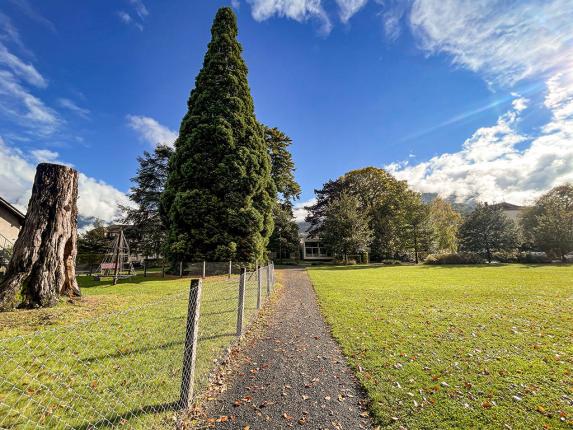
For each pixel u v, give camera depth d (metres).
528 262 29.23
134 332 5.26
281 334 5.83
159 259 33.06
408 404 3.10
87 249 36.34
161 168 32.31
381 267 26.50
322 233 36.03
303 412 3.00
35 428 2.45
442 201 44.69
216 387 3.54
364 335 5.61
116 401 2.98
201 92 19.73
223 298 8.83
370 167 40.38
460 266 25.70
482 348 4.77
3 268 15.04
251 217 18.23
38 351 4.22
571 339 5.13
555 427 2.64
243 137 19.55
